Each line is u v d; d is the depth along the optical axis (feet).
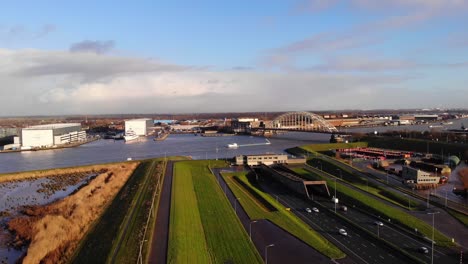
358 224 338.95
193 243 287.89
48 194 517.14
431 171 592.19
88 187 516.32
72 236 323.16
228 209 384.27
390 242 293.64
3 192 532.32
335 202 407.03
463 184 476.13
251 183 550.36
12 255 300.61
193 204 401.29
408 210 380.37
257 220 349.00
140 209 369.91
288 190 498.69
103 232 321.52
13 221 377.50
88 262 263.70
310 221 355.15
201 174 589.73
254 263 255.91
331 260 260.21
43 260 279.49
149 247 272.31
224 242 295.48
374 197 428.56
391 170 589.73
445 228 326.03
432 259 256.73
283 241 295.69
